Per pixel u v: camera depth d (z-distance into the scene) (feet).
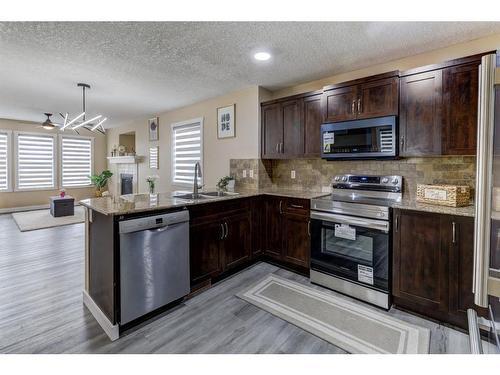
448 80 7.29
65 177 24.82
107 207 6.88
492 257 4.09
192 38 7.69
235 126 13.01
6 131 21.70
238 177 12.91
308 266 9.60
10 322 6.89
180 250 7.70
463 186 7.43
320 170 11.32
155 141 18.65
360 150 8.89
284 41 7.84
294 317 7.23
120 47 8.25
